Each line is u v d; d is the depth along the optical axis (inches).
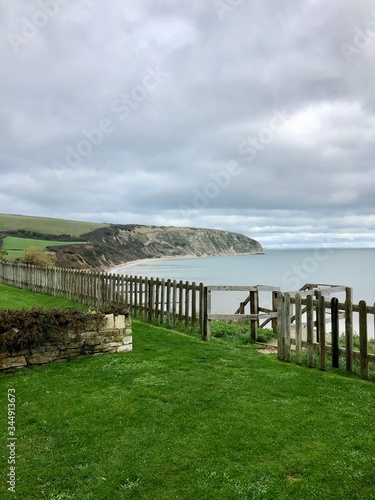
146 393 227.3
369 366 291.0
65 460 159.5
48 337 280.2
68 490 141.3
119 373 263.6
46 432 181.9
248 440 173.9
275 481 145.5
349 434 180.2
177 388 236.2
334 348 285.1
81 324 296.0
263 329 450.9
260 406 210.5
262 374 268.4
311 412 203.6
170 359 300.5
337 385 247.8
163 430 183.2
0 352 258.4
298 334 301.0
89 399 218.7
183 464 156.0
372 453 164.1
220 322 486.3
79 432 181.5
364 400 221.8
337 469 152.8
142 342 357.4
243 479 146.6
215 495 137.9
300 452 164.7
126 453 164.1
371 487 142.2
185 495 138.3
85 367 275.4
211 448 167.3
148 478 147.7
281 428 185.2
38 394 225.5
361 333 266.2
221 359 305.1
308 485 143.0
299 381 254.2
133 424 189.2
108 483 145.0
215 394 227.3
